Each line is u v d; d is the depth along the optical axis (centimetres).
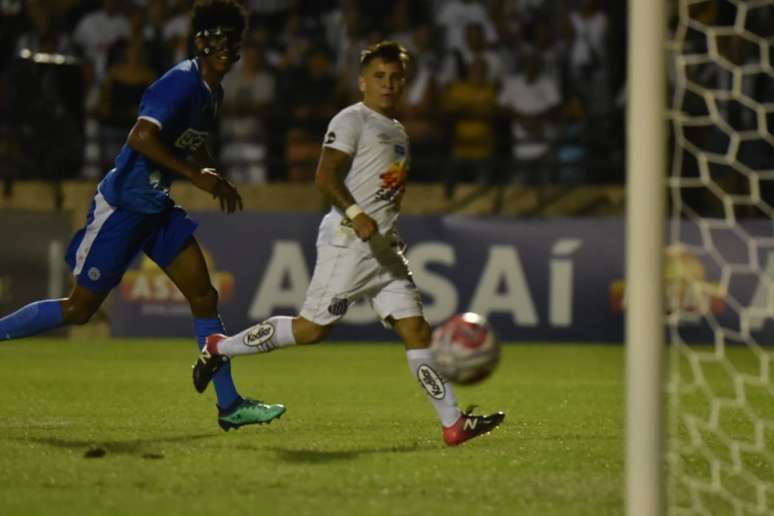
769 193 5053
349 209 2181
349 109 2225
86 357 4347
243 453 2158
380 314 2256
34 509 1691
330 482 1886
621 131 5431
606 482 1917
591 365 4225
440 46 5569
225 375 2428
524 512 1700
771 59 5022
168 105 2319
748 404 3103
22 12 5669
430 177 5634
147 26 5659
